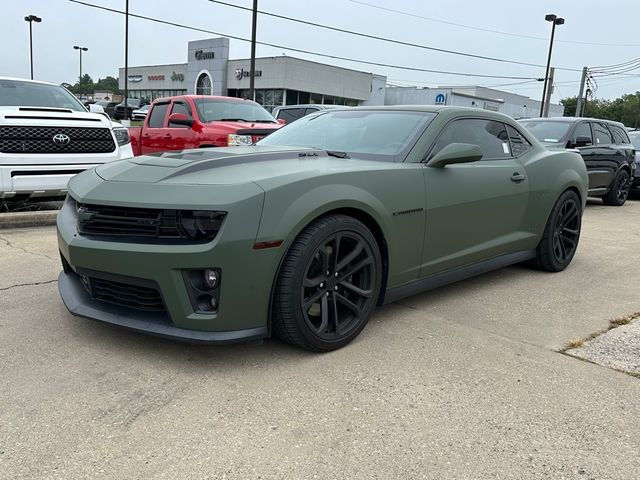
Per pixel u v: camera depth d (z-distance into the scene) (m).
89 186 3.16
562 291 4.61
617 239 7.24
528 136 4.94
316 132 4.26
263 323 2.89
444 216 3.79
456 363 3.09
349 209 3.16
